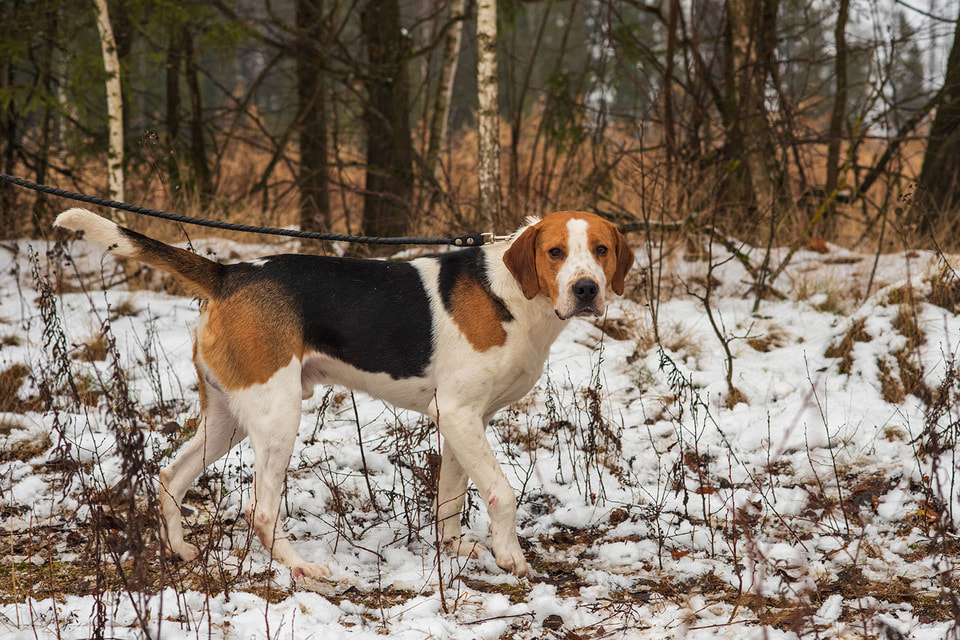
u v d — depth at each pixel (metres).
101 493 3.82
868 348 5.33
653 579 3.26
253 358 3.26
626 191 8.52
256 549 3.42
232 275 3.38
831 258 7.39
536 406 4.98
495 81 7.30
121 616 2.77
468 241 3.81
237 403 3.30
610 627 2.86
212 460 3.44
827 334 5.87
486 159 7.36
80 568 3.12
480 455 3.29
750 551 2.99
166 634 2.63
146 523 2.73
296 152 11.12
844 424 4.65
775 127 7.55
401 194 9.74
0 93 8.26
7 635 2.60
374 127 9.93
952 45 7.78
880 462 4.27
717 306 6.62
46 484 3.93
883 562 3.29
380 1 10.02
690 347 5.76
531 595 3.12
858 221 8.17
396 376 3.38
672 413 4.95
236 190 11.39
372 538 3.66
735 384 5.25
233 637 2.68
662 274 6.91
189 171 10.14
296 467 4.24
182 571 3.18
